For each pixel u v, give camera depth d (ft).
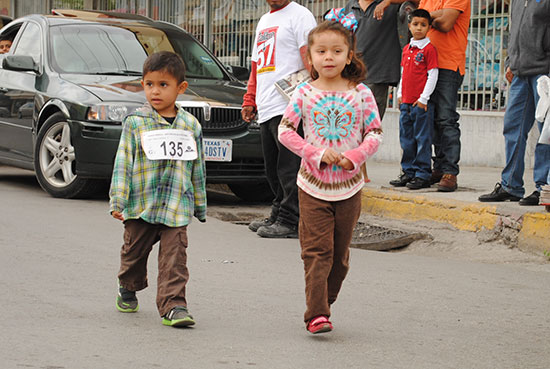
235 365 16.80
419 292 23.93
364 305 22.29
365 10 38.04
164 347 17.89
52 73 41.93
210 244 30.32
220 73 45.03
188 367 16.58
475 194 36.19
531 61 32.24
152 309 21.15
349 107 19.10
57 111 40.60
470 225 32.45
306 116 19.20
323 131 19.07
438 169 39.50
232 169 39.29
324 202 18.93
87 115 38.27
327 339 18.97
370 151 18.81
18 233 30.55
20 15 97.96
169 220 19.65
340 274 19.74
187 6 73.46
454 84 37.37
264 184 42.70
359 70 19.30
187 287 23.58
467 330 20.10
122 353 17.35
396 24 38.06
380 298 23.08
